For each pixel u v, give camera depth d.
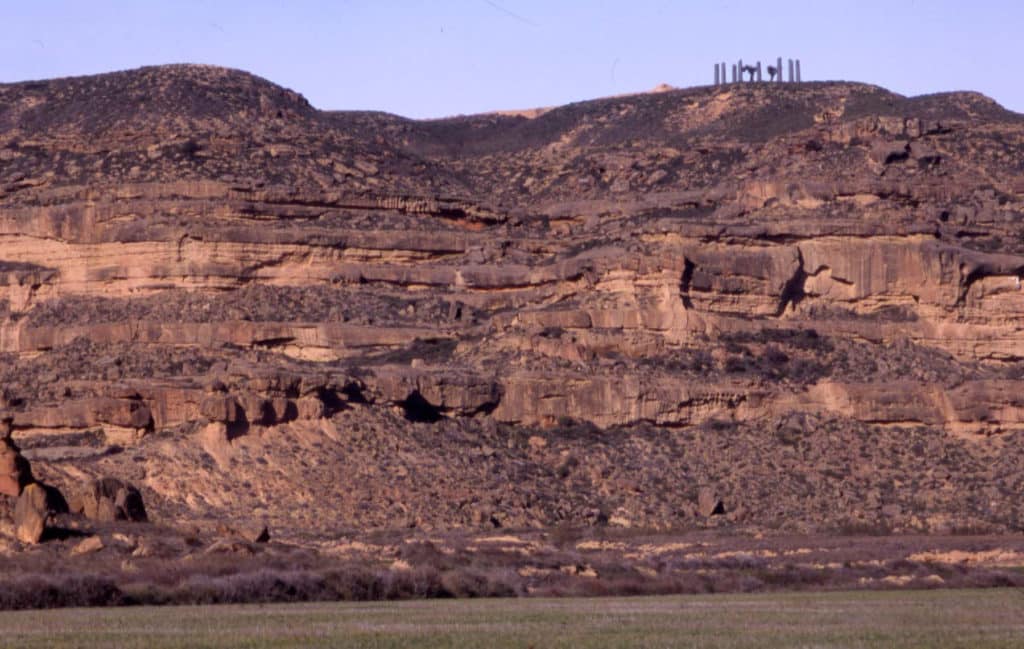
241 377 146.88
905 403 160.25
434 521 139.12
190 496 137.62
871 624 85.44
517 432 155.75
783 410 160.62
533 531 138.12
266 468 141.62
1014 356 170.88
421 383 154.25
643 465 153.00
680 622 85.62
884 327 169.62
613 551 130.38
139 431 148.12
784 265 170.50
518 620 85.94
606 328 164.12
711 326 165.75
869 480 153.25
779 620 87.19
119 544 114.19
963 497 150.62
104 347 167.88
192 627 81.25
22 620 84.81
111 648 73.56
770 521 146.00
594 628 82.25
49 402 154.88
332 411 148.62
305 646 74.19
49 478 133.25
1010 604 99.00
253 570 106.38
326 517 137.38
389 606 94.94
